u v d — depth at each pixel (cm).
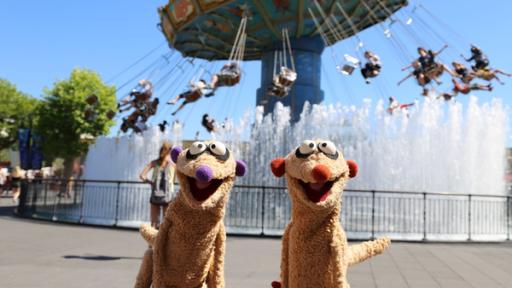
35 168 3300
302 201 341
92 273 655
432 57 1764
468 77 1781
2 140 4575
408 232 1225
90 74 4184
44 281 596
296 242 348
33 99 4725
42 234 1090
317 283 343
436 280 678
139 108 1814
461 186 1600
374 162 1683
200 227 349
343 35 2142
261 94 2088
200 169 331
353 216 1355
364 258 379
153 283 355
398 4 1939
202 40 2102
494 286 643
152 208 799
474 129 1631
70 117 4059
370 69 1684
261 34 2053
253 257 849
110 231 1191
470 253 975
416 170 1636
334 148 351
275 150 1853
